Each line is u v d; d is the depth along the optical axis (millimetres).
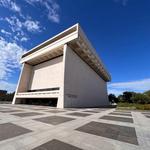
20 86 40594
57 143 4168
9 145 3836
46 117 9695
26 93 34719
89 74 44031
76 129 6188
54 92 26875
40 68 42094
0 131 5297
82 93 35031
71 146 3957
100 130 6195
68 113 13508
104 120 9492
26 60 42219
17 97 37531
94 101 45062
